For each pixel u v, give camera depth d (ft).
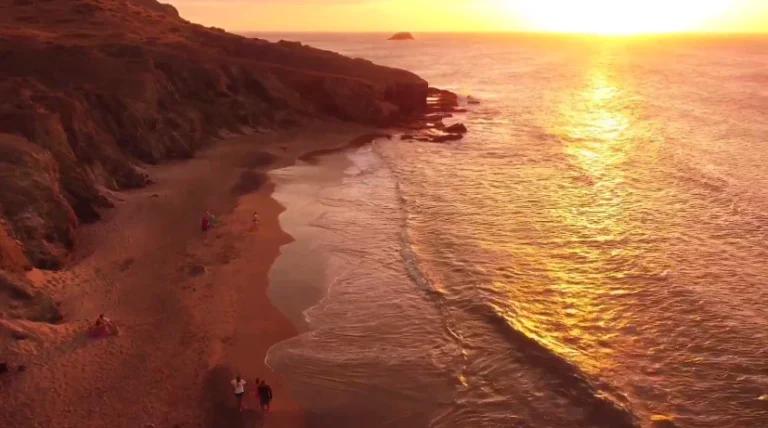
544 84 385.50
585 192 133.28
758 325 73.72
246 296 82.02
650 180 142.51
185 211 113.70
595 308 78.84
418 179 144.56
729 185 136.05
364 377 64.75
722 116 240.12
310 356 68.39
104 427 54.49
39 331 66.69
